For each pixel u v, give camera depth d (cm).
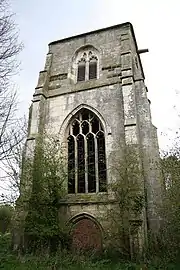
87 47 2923
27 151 2292
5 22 1180
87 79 2753
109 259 1762
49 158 2155
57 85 2756
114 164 2148
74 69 2856
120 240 1861
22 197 2014
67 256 1623
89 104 2489
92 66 2822
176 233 1656
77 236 2033
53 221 1970
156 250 1773
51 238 1953
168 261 1566
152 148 2266
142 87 2511
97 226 2023
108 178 2131
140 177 1959
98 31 2931
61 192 2086
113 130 2295
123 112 2330
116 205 2006
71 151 2427
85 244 1977
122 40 2723
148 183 2139
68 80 2744
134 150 2061
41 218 1964
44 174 2078
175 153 1770
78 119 2523
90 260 1648
